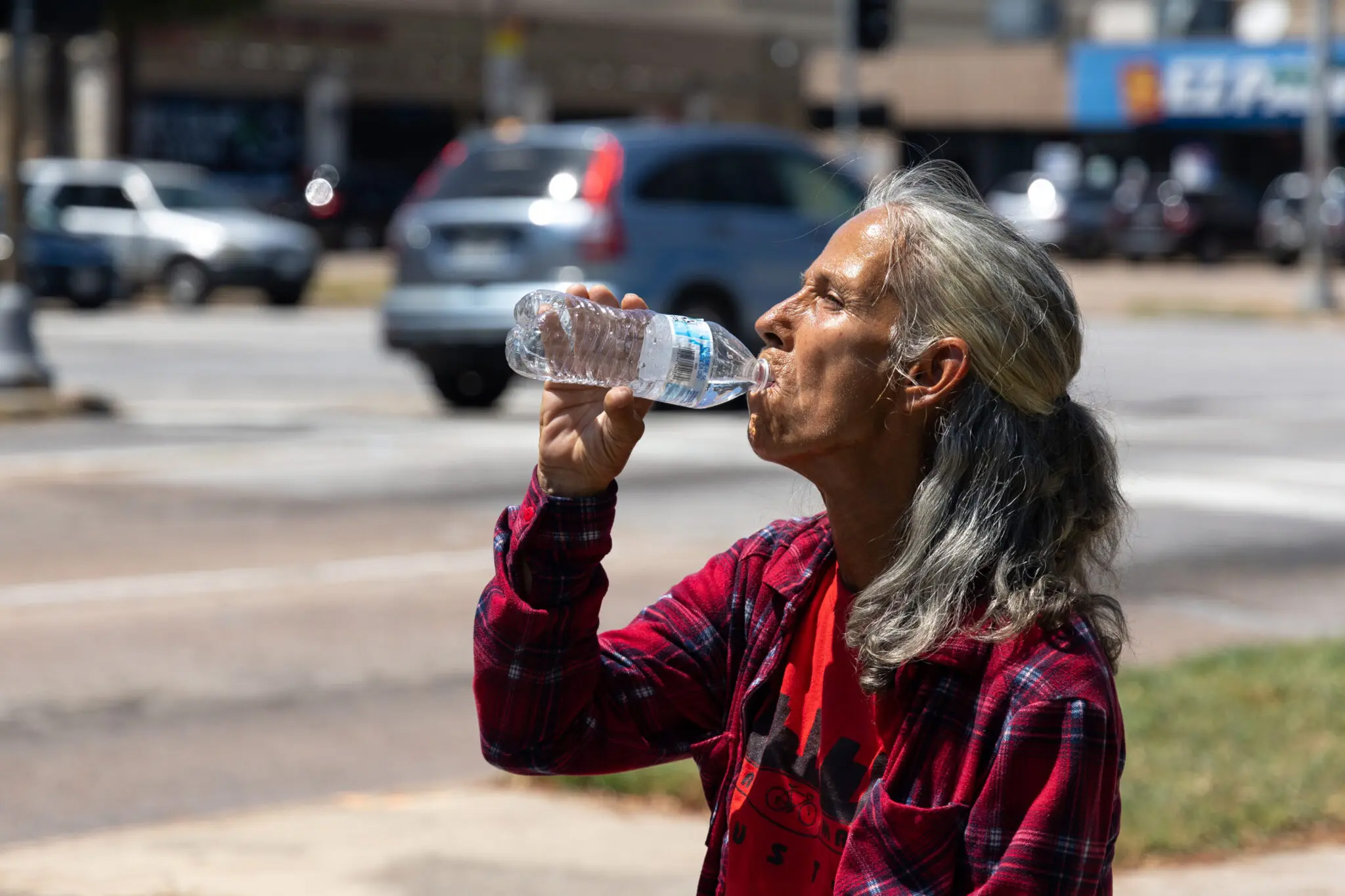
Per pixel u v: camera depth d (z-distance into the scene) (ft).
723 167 59.31
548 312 8.87
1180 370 74.84
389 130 212.43
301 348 85.71
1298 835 19.45
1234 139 217.97
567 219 55.98
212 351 83.20
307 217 185.06
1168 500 41.47
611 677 9.35
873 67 226.79
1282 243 170.60
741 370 9.73
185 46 191.11
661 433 52.31
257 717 24.54
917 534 8.10
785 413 8.45
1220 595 32.09
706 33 226.99
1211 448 49.85
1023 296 8.13
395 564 34.27
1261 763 21.44
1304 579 33.53
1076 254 180.55
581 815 20.44
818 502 10.94
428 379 60.34
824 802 8.50
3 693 25.36
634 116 223.30
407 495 41.55
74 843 19.31
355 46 203.00
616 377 9.26
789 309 8.55
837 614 8.70
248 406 60.08
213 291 114.93
